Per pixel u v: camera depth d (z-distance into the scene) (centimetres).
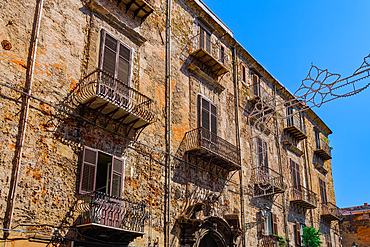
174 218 1583
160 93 1703
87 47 1409
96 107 1338
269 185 2289
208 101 1983
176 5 1966
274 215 2334
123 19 1608
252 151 2297
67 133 1252
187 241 1571
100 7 1486
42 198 1127
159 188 1554
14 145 1102
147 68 1664
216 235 1780
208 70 2064
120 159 1412
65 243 1142
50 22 1299
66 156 1228
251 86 2488
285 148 2781
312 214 2945
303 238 2600
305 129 3275
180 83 1844
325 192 3375
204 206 1642
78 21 1403
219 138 1909
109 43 1489
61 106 1257
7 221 1030
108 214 1212
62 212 1166
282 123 2819
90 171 1277
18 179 1084
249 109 2395
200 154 1791
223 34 2294
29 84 1180
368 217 4053
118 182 1379
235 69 2333
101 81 1370
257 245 2080
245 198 2103
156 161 1580
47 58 1258
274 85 2805
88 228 1156
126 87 1435
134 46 1623
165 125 1683
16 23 1195
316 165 3297
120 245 1300
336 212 3403
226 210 1923
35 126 1167
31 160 1130
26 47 1205
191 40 2002
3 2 1174
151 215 1477
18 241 1041
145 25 1723
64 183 1196
